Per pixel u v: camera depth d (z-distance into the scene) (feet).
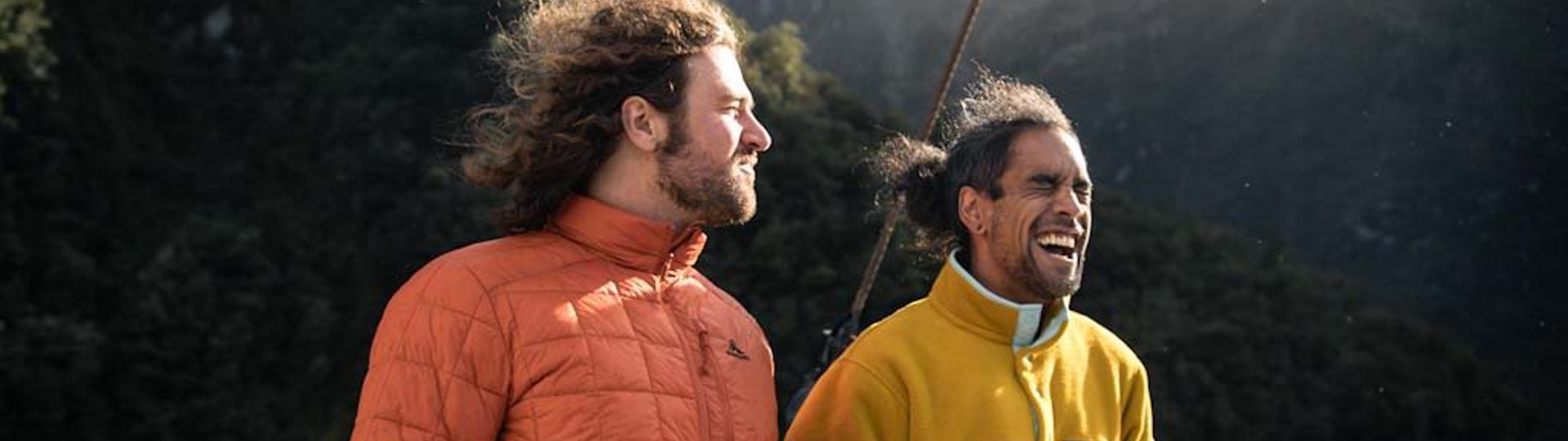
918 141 10.57
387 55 118.93
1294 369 119.65
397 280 107.34
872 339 9.92
